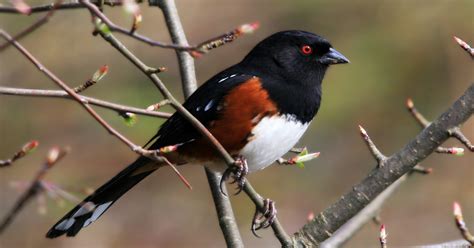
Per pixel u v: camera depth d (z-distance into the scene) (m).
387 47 14.26
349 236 7.65
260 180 13.45
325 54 7.09
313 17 14.84
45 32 13.46
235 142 6.54
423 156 5.85
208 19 14.58
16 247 11.90
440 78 13.95
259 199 6.01
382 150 13.62
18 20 13.12
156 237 13.01
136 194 13.56
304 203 13.13
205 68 14.55
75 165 13.08
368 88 13.97
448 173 13.38
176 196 13.58
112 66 13.95
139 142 13.03
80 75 13.85
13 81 13.47
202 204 13.47
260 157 6.68
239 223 12.72
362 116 13.85
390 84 13.98
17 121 13.38
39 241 12.05
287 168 13.67
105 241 12.75
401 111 13.84
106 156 13.20
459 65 13.89
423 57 14.05
